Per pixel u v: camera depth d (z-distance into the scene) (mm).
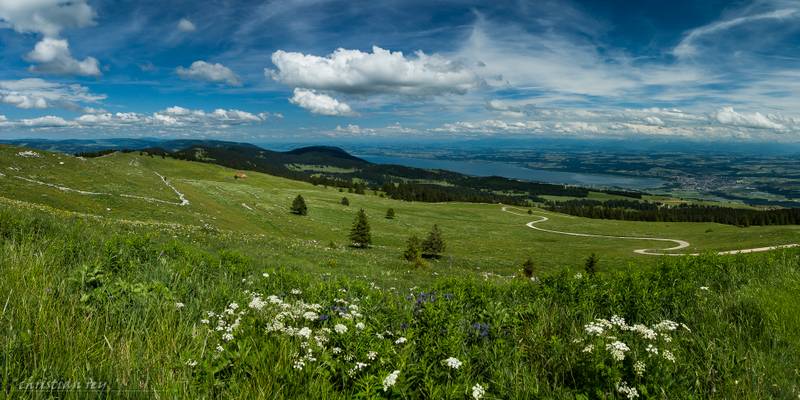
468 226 122562
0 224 9148
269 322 4449
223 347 3789
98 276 5336
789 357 4328
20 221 9508
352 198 153750
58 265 5930
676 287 6836
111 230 19422
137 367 3348
